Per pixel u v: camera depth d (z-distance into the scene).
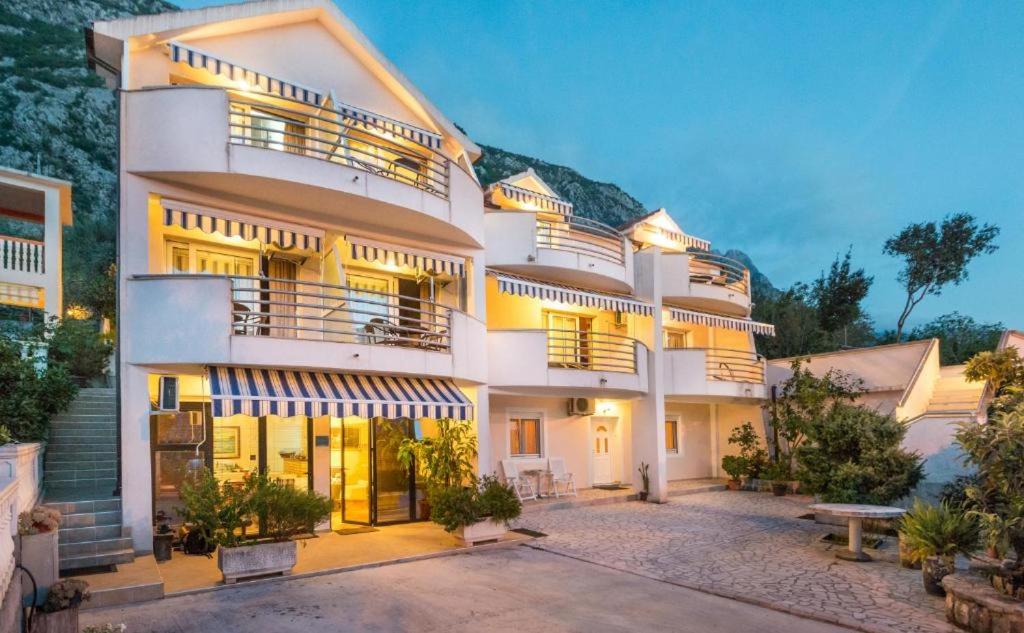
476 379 16.44
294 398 12.31
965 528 10.65
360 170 13.70
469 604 9.69
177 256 14.13
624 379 20.33
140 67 13.41
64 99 67.19
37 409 12.70
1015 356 18.55
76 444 14.72
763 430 25.86
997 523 8.80
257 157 12.49
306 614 9.08
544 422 22.02
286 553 11.16
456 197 16.05
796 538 14.95
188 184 12.83
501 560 12.69
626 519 17.52
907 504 17.38
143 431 11.91
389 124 16.88
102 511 11.68
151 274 12.03
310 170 13.02
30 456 9.93
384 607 9.46
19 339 15.84
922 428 18.95
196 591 10.16
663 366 22.27
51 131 63.06
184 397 13.68
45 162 59.75
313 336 15.47
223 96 12.41
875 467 14.79
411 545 13.75
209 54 13.59
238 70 14.16
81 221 50.59
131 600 9.57
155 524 12.93
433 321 18.05
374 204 14.15
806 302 45.34
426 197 15.02
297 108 15.73
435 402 14.44
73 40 80.62
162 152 12.12
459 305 17.64
